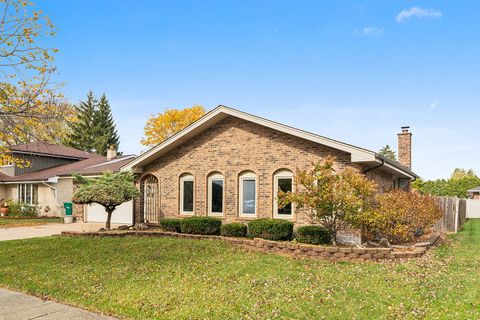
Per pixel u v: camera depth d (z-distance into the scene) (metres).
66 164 32.47
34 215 28.11
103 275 8.79
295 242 12.66
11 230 18.84
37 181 27.91
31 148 28.66
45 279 8.50
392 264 10.39
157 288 7.69
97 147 53.94
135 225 17.94
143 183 19.31
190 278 8.52
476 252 12.56
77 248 12.60
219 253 11.81
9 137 9.98
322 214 12.11
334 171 13.33
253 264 10.18
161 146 17.41
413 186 40.03
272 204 15.14
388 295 7.30
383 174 17.73
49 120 10.36
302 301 6.92
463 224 24.84
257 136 15.70
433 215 15.48
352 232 13.22
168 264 10.02
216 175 16.81
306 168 14.50
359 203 11.67
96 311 6.45
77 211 24.16
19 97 10.01
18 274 8.98
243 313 6.29
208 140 17.00
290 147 14.91
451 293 7.47
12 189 31.69
